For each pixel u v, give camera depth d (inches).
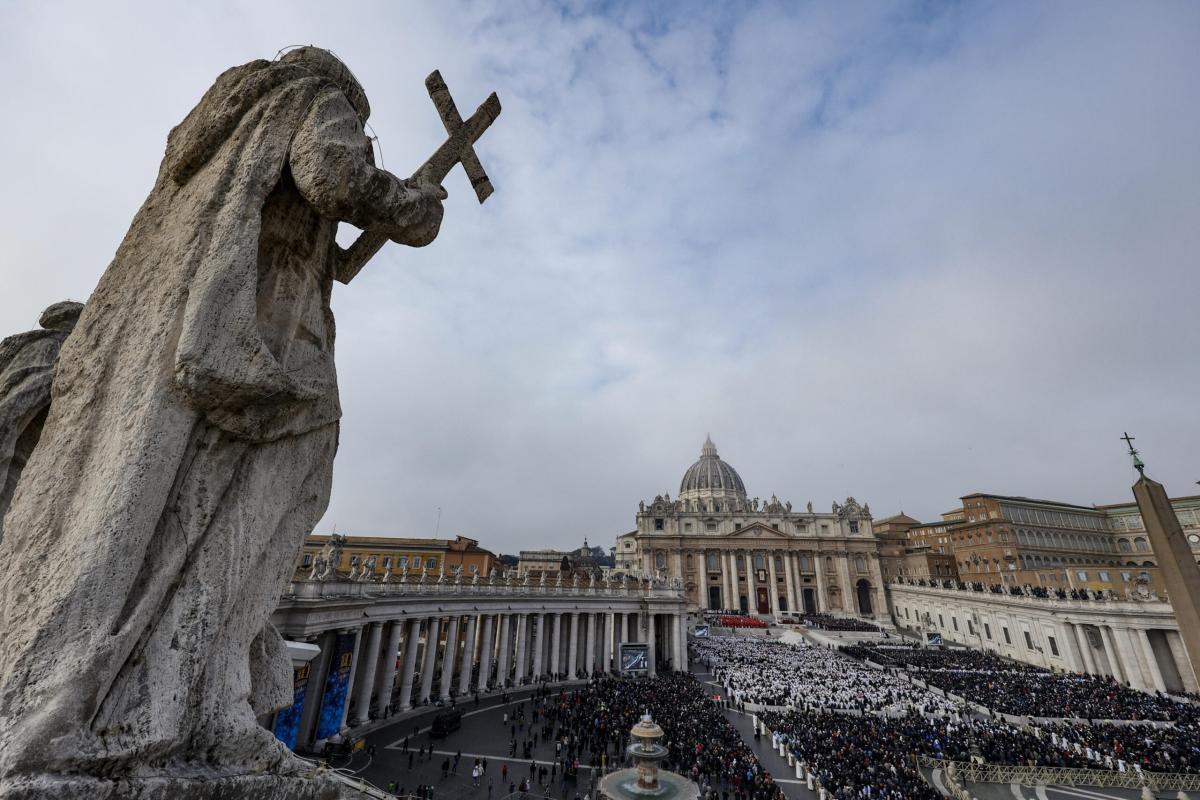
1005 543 4291.3
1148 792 1232.8
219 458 172.7
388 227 210.4
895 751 1443.2
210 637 163.2
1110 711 1889.8
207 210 176.7
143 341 168.6
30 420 229.1
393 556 3031.5
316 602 1243.8
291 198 200.7
